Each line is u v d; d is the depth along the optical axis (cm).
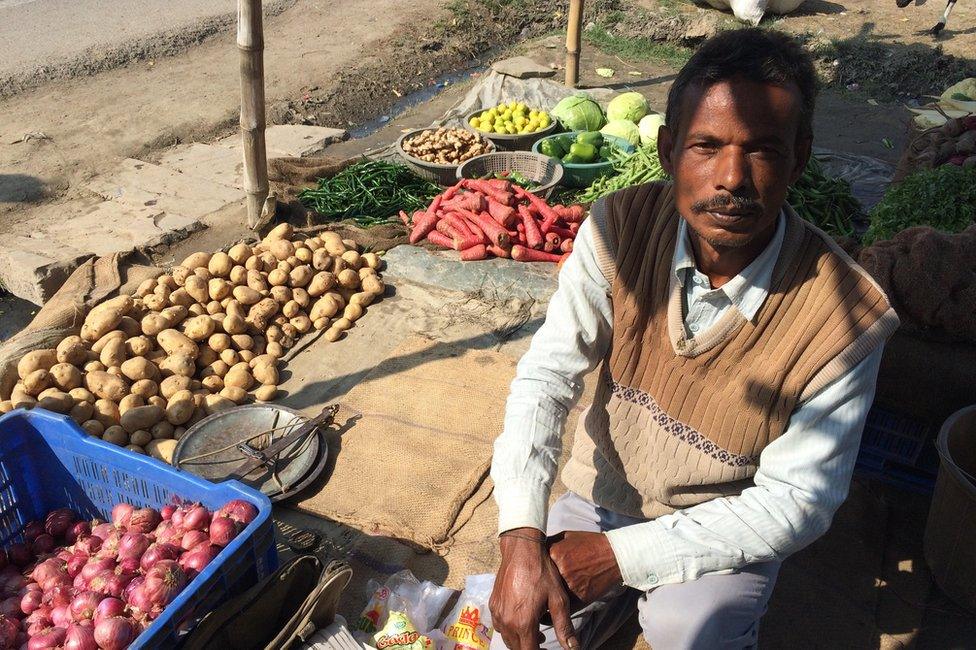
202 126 718
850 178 628
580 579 181
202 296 425
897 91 874
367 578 283
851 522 311
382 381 391
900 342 300
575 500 232
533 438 193
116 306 402
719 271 176
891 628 270
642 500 212
